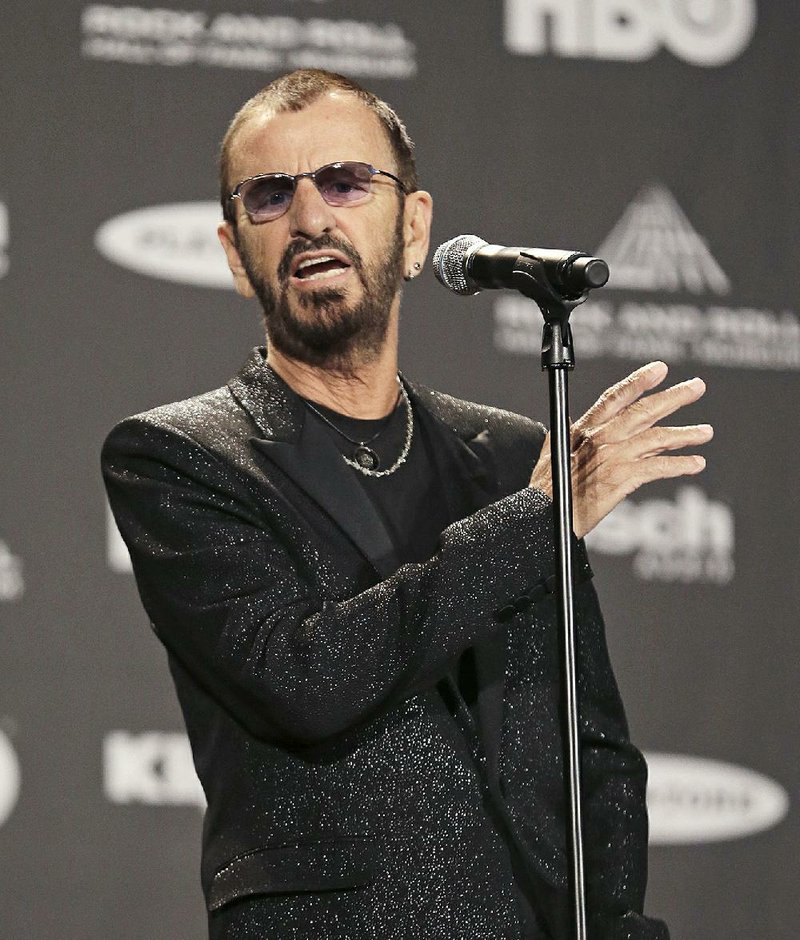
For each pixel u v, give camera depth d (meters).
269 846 7.32
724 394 14.84
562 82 14.98
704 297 14.91
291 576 7.59
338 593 7.69
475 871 7.31
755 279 15.02
